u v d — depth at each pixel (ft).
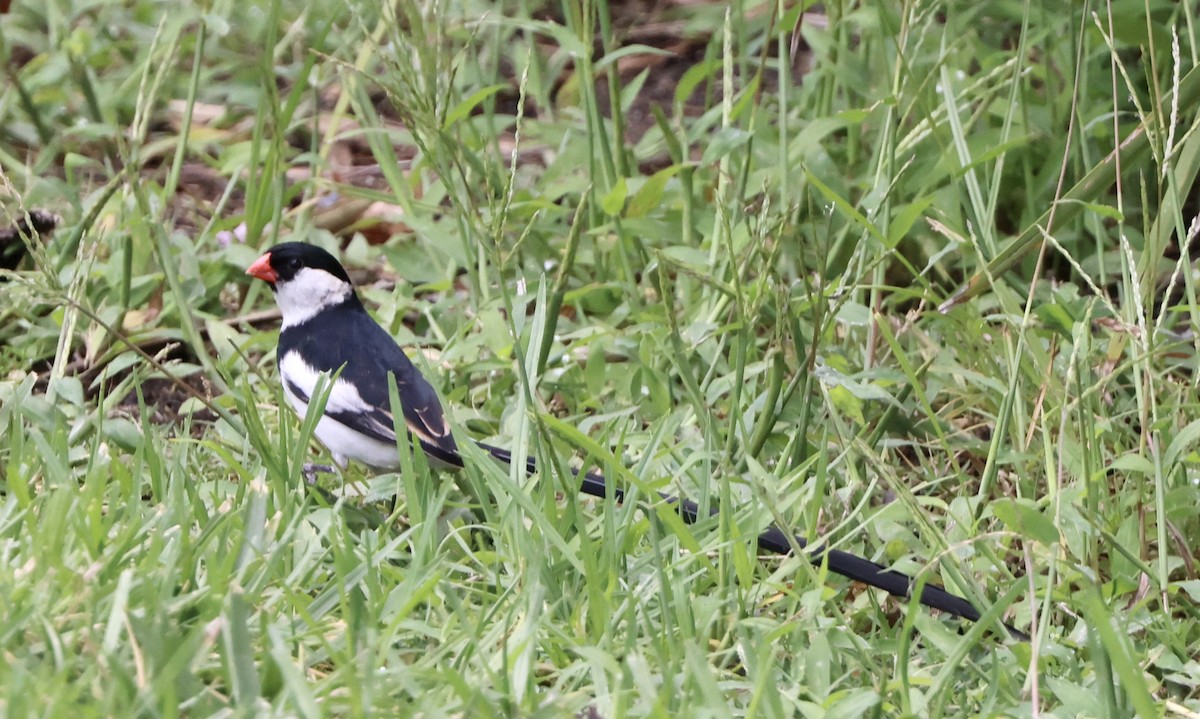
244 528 21.70
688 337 29.86
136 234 34.78
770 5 32.58
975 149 34.71
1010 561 24.91
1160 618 22.89
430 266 36.11
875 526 23.82
